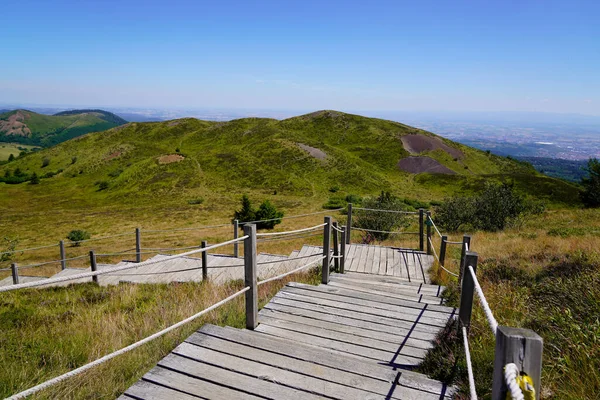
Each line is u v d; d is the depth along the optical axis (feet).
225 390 9.20
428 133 359.87
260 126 372.58
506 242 41.68
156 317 17.30
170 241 115.65
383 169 285.02
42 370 12.25
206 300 19.75
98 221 164.96
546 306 15.85
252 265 13.64
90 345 14.67
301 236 87.45
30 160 365.81
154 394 9.01
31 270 76.43
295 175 254.47
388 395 9.18
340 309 16.15
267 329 14.08
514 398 4.50
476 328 13.62
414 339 13.55
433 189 246.27
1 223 168.14
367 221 63.10
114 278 35.01
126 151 341.41
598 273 17.43
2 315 21.01
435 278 26.00
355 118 381.81
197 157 289.33
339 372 10.04
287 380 9.64
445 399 9.09
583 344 10.69
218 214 172.45
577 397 9.05
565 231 48.08
